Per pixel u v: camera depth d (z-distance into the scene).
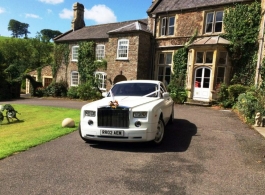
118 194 3.26
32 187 3.46
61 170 4.09
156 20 19.34
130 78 19.20
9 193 3.27
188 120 9.20
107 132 5.21
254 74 14.49
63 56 26.77
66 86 26.47
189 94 16.22
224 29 15.75
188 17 17.53
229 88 13.91
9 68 39.88
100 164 4.39
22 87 42.00
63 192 3.31
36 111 14.74
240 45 14.76
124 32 19.34
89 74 23.84
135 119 5.15
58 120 10.38
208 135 6.73
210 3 16.42
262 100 9.02
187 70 17.34
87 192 3.31
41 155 4.91
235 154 5.04
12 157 4.77
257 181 3.72
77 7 29.05
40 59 47.62
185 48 17.42
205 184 3.59
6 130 9.53
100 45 23.19
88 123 5.48
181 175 3.91
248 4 14.81
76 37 25.61
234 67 15.24
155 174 3.94
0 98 24.38
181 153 5.08
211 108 13.88
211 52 15.47
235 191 3.39
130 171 4.06
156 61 19.48
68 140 6.18
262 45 13.27
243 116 9.66
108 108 5.25
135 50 18.84
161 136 5.80
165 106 6.45
